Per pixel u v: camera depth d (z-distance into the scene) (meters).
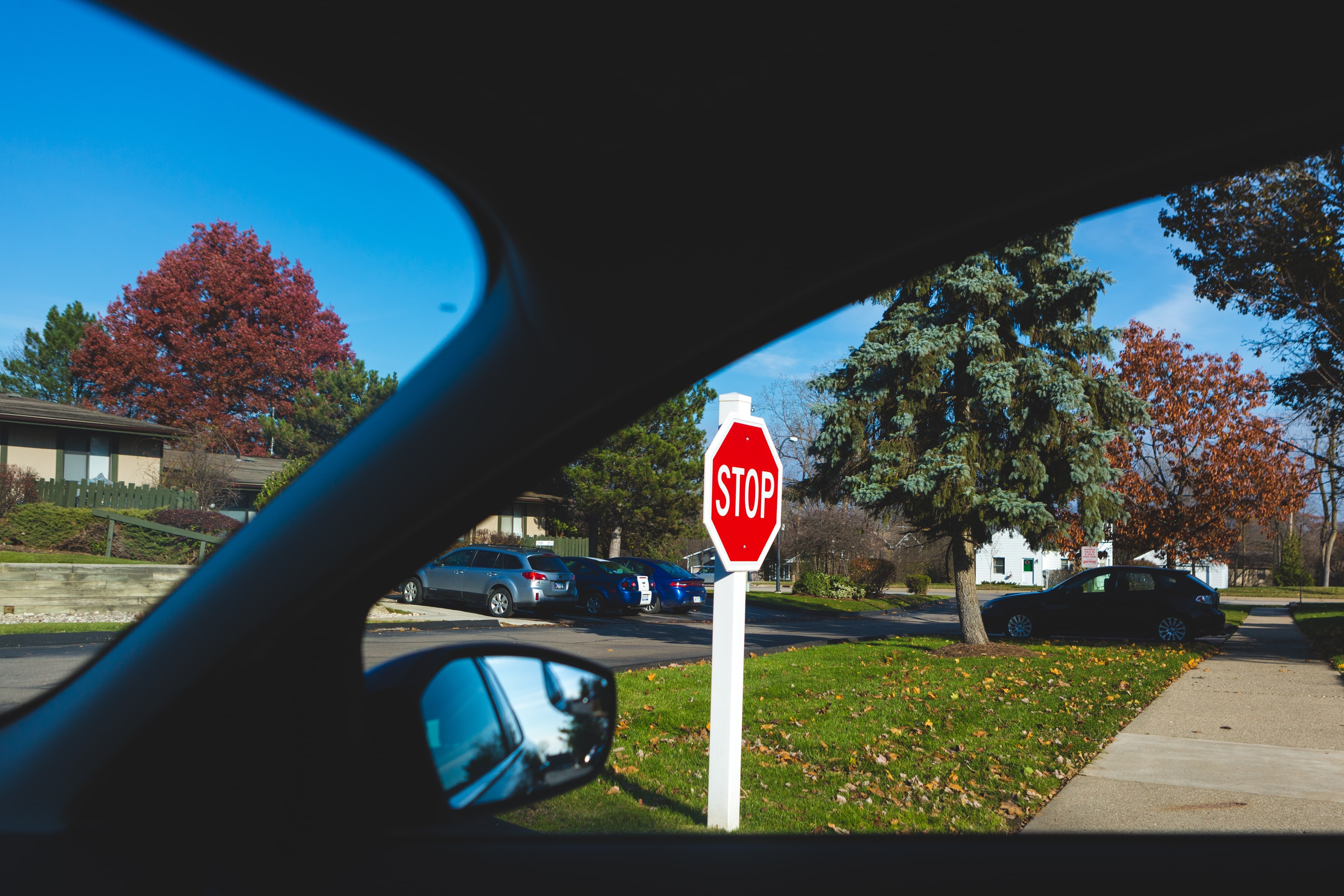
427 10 1.07
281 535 1.18
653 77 1.05
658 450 29.28
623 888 1.24
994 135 1.05
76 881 1.10
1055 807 5.27
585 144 1.09
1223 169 1.07
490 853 1.27
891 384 15.01
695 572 43.66
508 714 1.34
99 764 1.20
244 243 45.72
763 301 1.09
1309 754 6.88
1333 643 16.70
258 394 45.06
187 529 19.73
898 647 15.34
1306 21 0.94
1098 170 1.06
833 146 1.07
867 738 6.96
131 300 45.12
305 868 1.15
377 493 1.13
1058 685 10.46
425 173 1.20
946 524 15.30
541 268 1.12
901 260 1.11
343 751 1.17
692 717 7.50
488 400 1.12
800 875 1.33
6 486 21.42
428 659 1.29
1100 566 24.16
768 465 4.72
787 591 38.78
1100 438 14.23
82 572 9.47
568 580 20.55
